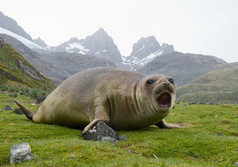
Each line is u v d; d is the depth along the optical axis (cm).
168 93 160
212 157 120
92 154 115
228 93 4516
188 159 120
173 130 202
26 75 2475
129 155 119
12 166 102
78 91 196
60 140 141
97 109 181
